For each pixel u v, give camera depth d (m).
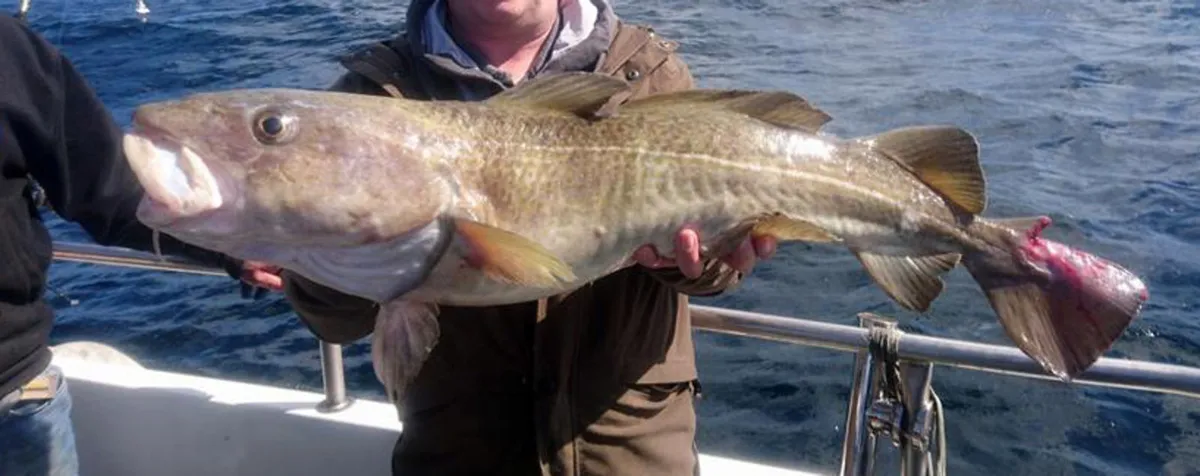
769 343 5.34
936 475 2.43
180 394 3.18
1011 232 2.38
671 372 2.38
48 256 2.41
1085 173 7.95
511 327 2.31
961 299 5.63
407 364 2.01
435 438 2.37
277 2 16.92
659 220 2.10
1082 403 4.70
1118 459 4.28
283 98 1.95
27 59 2.23
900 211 2.35
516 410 2.35
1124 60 12.23
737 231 2.16
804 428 4.58
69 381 3.27
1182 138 8.91
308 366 5.37
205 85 11.46
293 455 3.10
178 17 15.70
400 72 2.33
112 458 3.28
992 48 13.09
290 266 2.03
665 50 2.44
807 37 13.64
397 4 16.19
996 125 9.38
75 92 2.35
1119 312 2.23
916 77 11.31
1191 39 13.48
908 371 2.37
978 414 4.65
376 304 2.21
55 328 5.89
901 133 2.40
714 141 2.17
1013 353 2.27
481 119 2.07
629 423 2.32
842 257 6.29
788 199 2.22
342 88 2.38
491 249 1.92
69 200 2.39
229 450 3.17
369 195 1.94
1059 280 2.31
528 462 2.36
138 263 2.95
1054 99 10.37
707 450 4.45
